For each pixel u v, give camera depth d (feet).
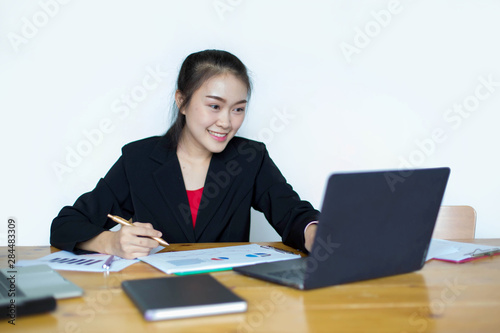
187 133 4.99
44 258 3.42
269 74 6.92
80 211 4.34
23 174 6.66
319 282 2.57
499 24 7.24
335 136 7.16
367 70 7.10
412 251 2.91
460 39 7.22
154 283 2.49
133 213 5.01
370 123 7.20
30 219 6.73
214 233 4.75
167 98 6.79
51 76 6.57
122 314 2.17
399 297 2.45
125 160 4.90
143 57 6.70
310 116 7.07
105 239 3.59
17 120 6.57
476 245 3.89
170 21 6.69
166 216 4.74
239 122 4.72
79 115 6.68
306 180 7.17
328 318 2.13
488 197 7.48
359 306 2.30
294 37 6.91
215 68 4.54
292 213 4.30
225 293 2.31
